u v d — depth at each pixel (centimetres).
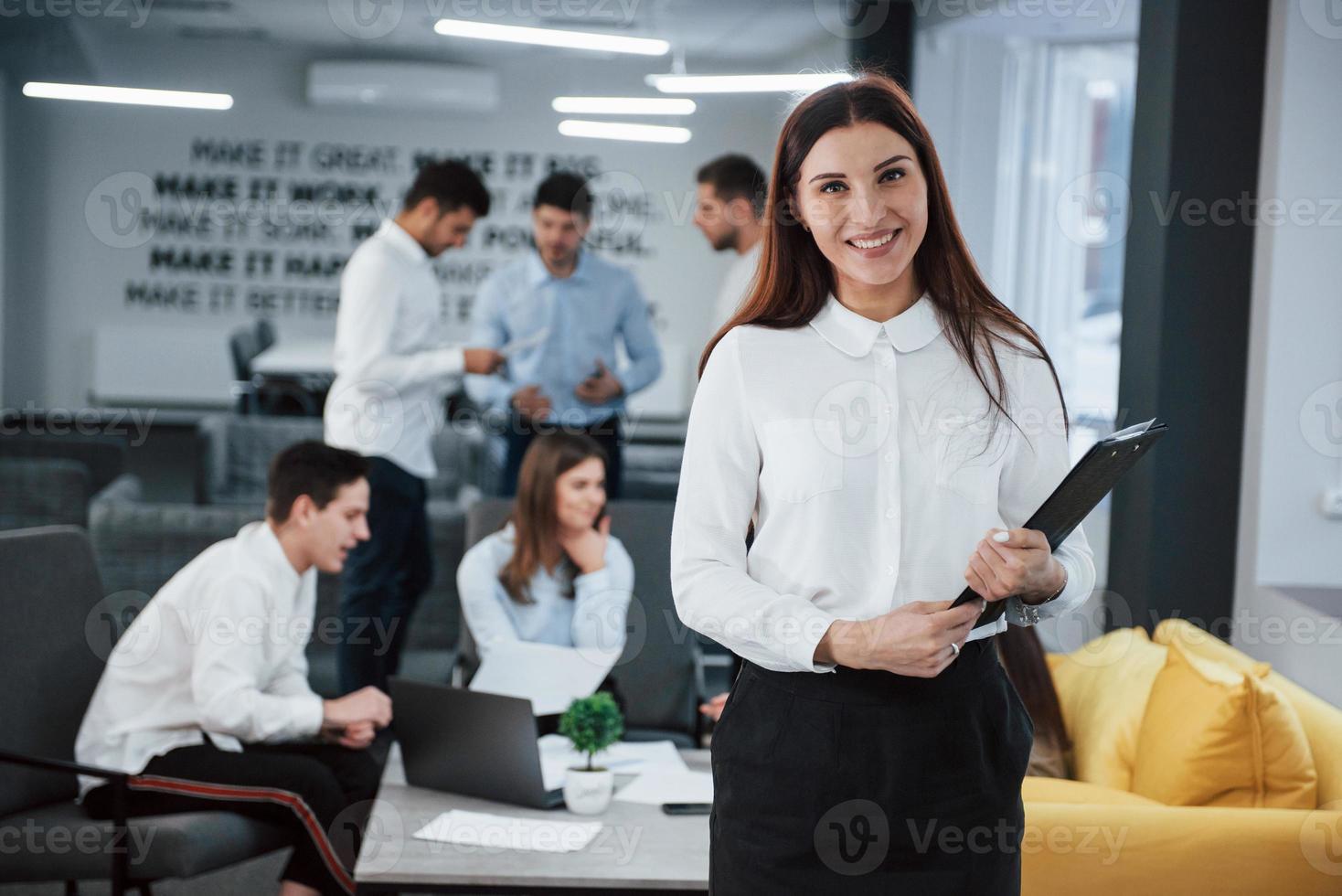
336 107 878
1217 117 316
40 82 845
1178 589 326
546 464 315
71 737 263
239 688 261
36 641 259
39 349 877
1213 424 323
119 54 863
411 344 392
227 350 880
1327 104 307
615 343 488
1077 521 139
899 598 145
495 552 322
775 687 145
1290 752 217
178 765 255
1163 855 205
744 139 891
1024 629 257
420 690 233
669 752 264
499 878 197
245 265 890
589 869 201
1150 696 244
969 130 577
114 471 637
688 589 146
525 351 465
